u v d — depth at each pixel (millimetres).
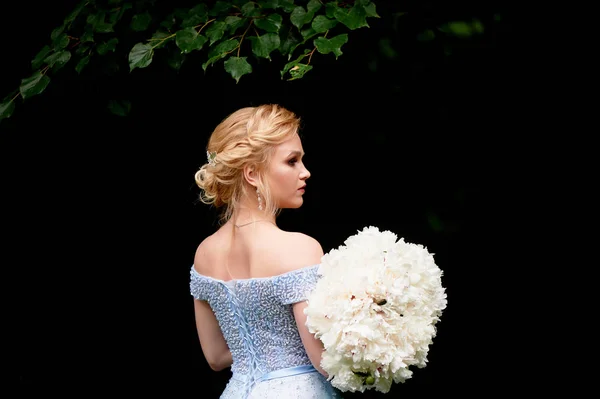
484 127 4918
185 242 5270
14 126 4547
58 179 5016
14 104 4160
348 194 5043
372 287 2861
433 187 5012
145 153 5047
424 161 4973
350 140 4949
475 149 4957
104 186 5109
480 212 5023
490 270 5172
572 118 4891
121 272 5270
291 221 5102
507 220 5059
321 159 5004
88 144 4875
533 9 4637
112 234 5219
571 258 5117
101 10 4098
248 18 3941
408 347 2889
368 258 2930
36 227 5121
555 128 4914
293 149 3178
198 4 4078
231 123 3213
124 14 4184
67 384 5270
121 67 4375
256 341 3227
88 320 5289
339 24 4047
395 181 5008
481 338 5305
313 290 3002
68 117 4586
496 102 4848
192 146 5043
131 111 4793
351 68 4531
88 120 4684
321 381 3201
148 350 5344
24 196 5031
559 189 5012
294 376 3174
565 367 5230
